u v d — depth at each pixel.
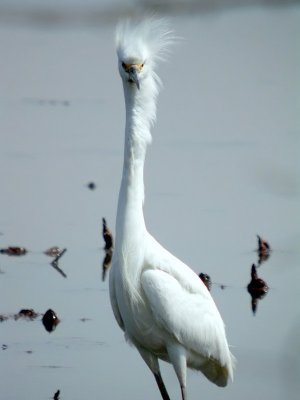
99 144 22.33
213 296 14.03
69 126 23.80
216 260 15.51
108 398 11.03
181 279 10.36
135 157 10.27
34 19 36.97
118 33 10.49
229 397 11.23
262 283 14.20
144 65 10.25
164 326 10.19
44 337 12.61
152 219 17.30
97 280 14.73
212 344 10.50
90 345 12.44
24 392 11.05
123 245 10.17
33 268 15.23
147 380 11.74
